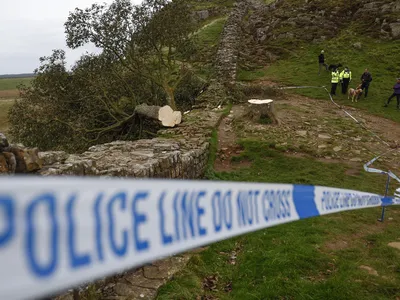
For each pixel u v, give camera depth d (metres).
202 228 1.66
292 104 17.06
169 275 4.45
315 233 6.05
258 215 2.19
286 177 9.18
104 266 1.10
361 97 18.86
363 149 11.72
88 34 15.98
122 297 3.93
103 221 1.13
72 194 1.02
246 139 11.71
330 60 24.50
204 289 4.39
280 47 27.59
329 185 8.60
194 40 18.64
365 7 29.69
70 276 0.98
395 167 10.48
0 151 3.73
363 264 4.99
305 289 4.25
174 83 18.73
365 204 5.41
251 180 8.92
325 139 12.30
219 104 15.96
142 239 1.29
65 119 16.14
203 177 9.20
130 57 17.12
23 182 0.87
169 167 6.66
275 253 5.18
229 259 5.31
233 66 22.67
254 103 13.57
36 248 0.88
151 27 16.20
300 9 32.38
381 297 4.16
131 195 1.27
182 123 12.95
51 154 4.63
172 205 1.49
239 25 32.91
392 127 14.71
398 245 5.67
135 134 16.03
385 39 26.08
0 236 0.80
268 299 4.11
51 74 16.05
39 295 0.88
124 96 18.11
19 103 15.36
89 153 6.99
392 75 21.86
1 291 0.79
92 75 16.36
